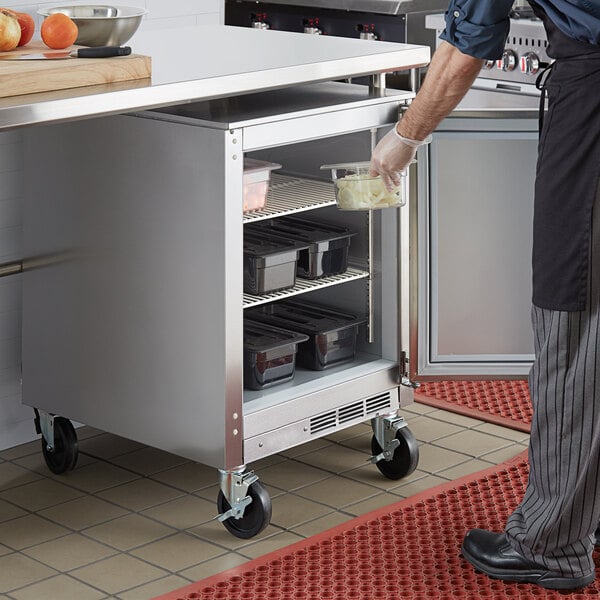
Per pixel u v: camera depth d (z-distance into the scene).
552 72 3.21
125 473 4.29
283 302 4.53
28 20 3.55
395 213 4.09
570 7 3.03
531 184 4.43
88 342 4.04
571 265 3.19
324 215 4.34
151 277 3.79
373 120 3.93
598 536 3.66
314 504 4.03
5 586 3.52
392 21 4.60
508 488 4.09
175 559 3.67
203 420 3.75
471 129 4.33
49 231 4.07
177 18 4.73
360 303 4.33
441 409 4.85
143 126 3.70
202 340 3.70
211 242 3.60
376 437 4.23
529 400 4.93
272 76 3.58
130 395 3.95
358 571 3.55
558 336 3.28
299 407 3.92
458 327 4.54
